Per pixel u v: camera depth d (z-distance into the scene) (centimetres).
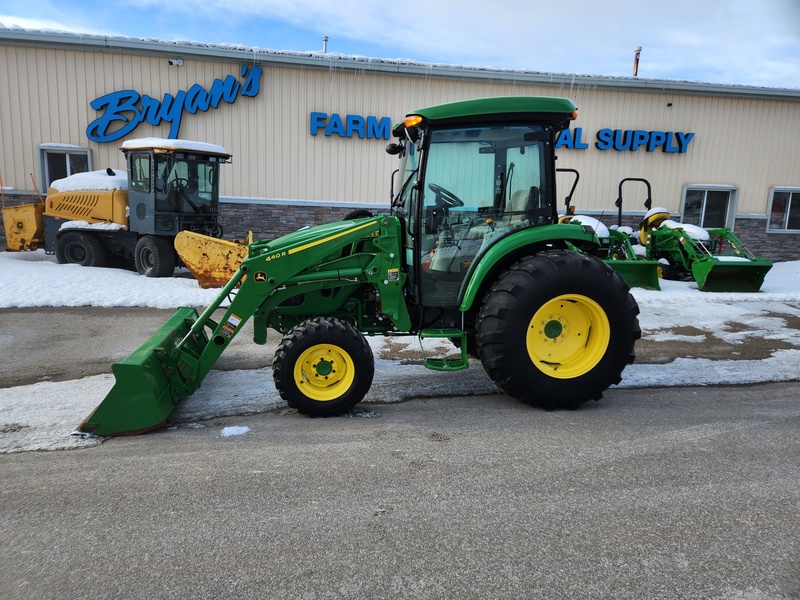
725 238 1038
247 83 1212
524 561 225
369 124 1267
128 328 660
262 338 431
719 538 241
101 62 1174
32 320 687
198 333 462
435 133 391
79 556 231
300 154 1262
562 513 261
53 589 211
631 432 361
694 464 313
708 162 1399
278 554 230
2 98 1159
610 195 1388
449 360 414
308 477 298
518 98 388
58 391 450
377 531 247
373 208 1306
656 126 1369
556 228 403
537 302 387
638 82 1315
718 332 669
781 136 1404
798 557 228
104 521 256
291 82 1232
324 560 226
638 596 205
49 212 1067
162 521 256
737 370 510
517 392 400
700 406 415
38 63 1157
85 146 1202
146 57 1184
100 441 352
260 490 284
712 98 1370
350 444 342
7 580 216
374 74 1252
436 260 412
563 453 327
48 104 1177
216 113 1223
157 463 316
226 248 862
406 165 446
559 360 408
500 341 388
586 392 402
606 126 1354
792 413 398
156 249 955
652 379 485
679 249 1018
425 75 1257
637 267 932
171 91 1204
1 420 386
